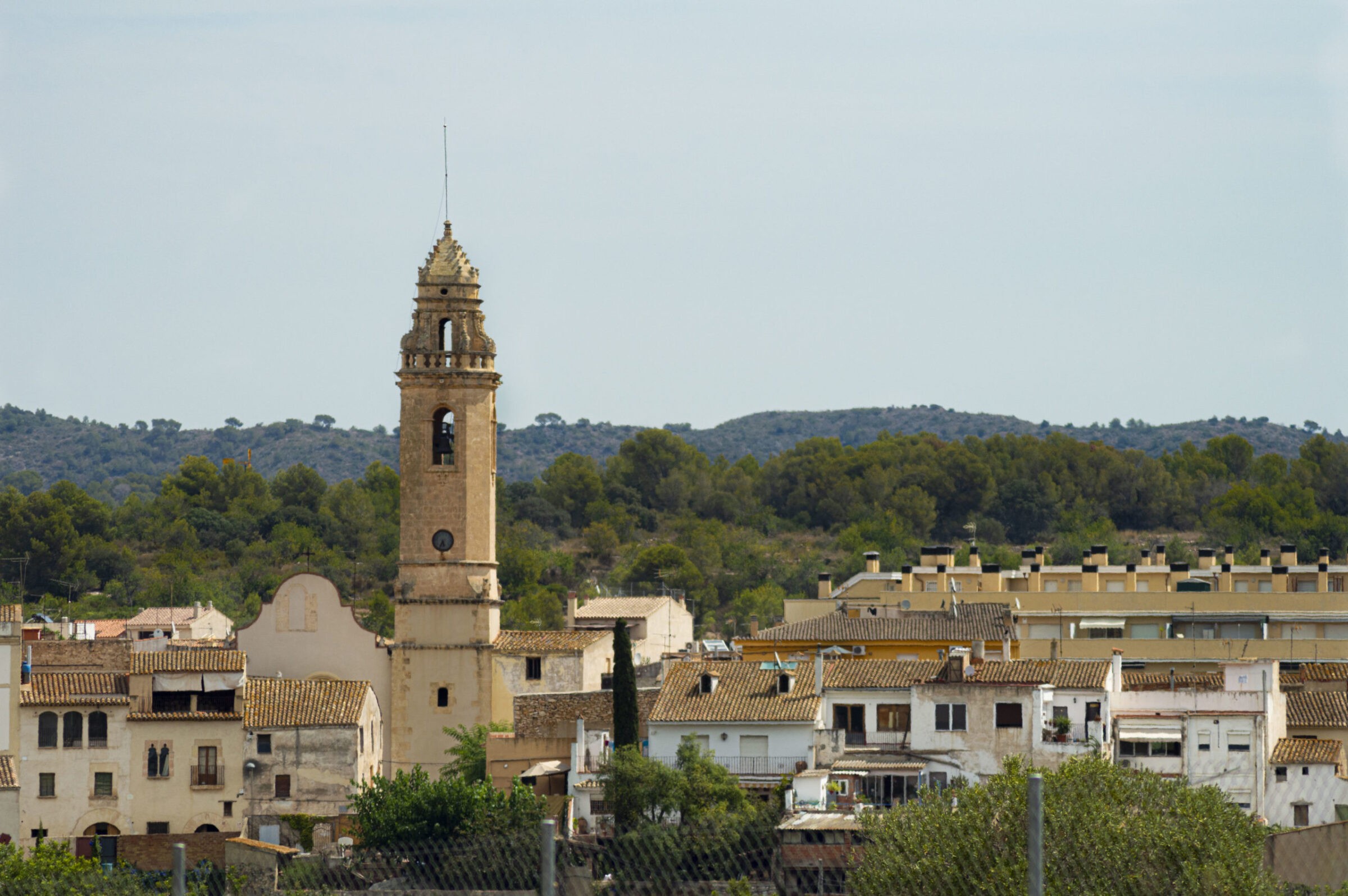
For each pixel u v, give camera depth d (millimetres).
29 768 167625
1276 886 71500
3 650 167750
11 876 81562
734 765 155875
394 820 138500
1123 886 71062
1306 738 161000
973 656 160500
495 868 70250
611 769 140750
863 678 157625
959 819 75250
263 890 74688
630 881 71625
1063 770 88000
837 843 76688
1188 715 153875
